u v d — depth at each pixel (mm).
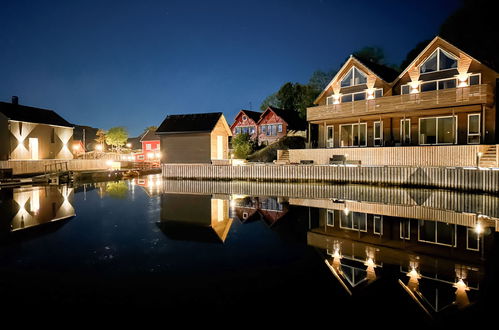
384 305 5855
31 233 10938
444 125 25125
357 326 5164
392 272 7438
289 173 26672
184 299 6059
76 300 6016
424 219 13133
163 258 8336
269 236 10594
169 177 31297
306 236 10594
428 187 21062
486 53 31828
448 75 24625
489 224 12195
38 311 5609
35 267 7688
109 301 5969
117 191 22953
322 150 26859
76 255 8586
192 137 31000
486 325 5199
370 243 9797
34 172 32125
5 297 6133
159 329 5070
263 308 5727
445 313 5570
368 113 26062
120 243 9711
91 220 13039
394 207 15820
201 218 13422
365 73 28906
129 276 7121
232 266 7758
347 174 24312
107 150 72125
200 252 8859
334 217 13617
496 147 19406
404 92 26906
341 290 6453
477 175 18641
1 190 23812
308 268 7652
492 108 23234
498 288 6547
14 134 33375
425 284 6762
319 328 5098
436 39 24703
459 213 14250
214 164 30203
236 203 17359
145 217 13641
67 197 19859
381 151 23859
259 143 49062
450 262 8070
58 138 39344
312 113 29375
